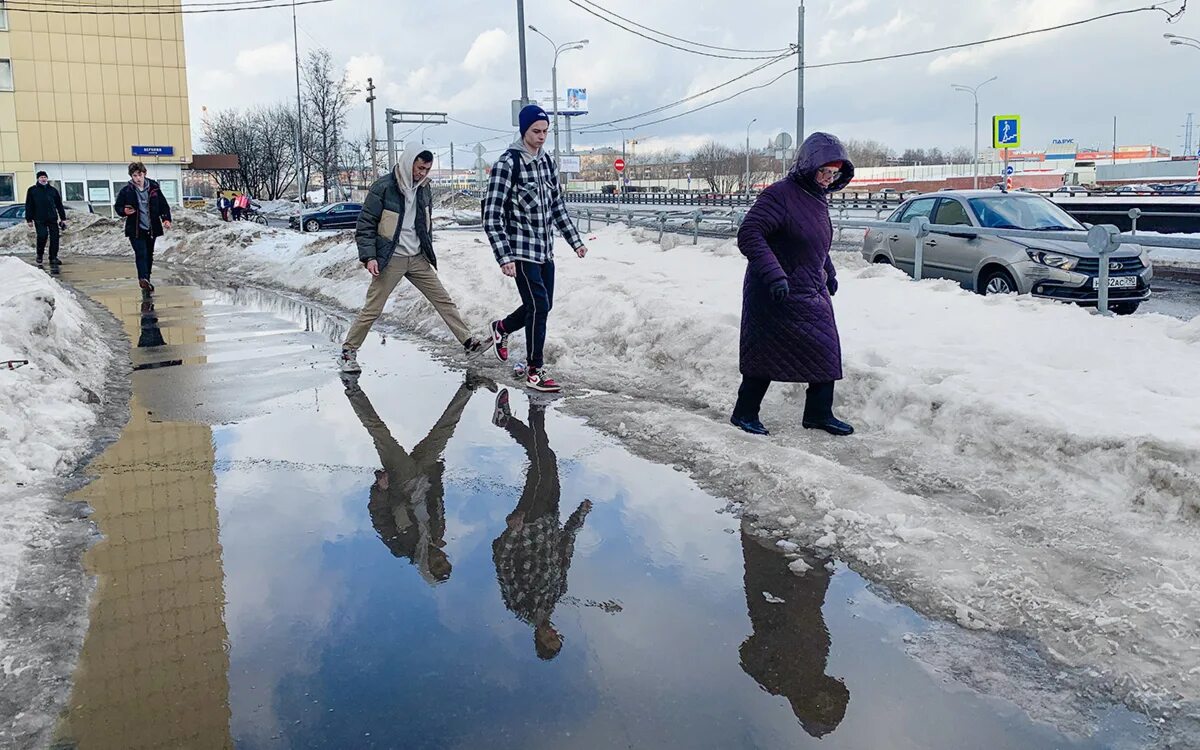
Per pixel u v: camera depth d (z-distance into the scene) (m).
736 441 5.37
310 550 4.05
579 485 4.89
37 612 3.42
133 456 5.48
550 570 3.82
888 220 12.78
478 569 3.84
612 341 8.16
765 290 5.45
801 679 2.96
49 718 2.75
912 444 5.22
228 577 3.76
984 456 4.86
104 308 12.48
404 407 6.66
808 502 4.45
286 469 5.23
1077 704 2.80
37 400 6.04
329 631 3.29
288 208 58.78
